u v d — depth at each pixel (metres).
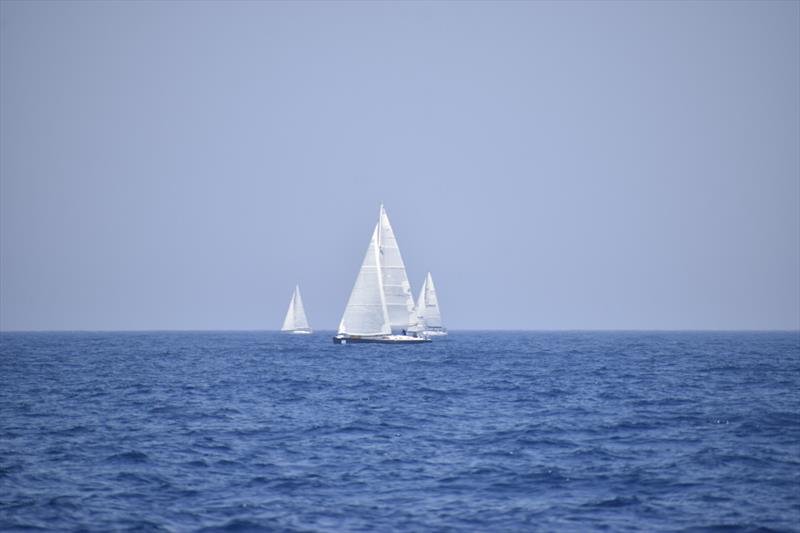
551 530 93.69
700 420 175.12
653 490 111.50
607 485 114.31
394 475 120.69
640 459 132.12
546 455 136.12
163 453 137.50
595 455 135.50
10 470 123.56
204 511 101.00
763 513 100.25
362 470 124.12
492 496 108.56
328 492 110.50
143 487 113.00
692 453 136.50
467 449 142.00
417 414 190.25
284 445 146.12
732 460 130.38
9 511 100.50
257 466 127.12
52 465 127.38
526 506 103.56
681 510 101.62
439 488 112.81
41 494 108.94
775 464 127.38
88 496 108.00
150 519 97.44
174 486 113.62
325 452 139.12
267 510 101.50
